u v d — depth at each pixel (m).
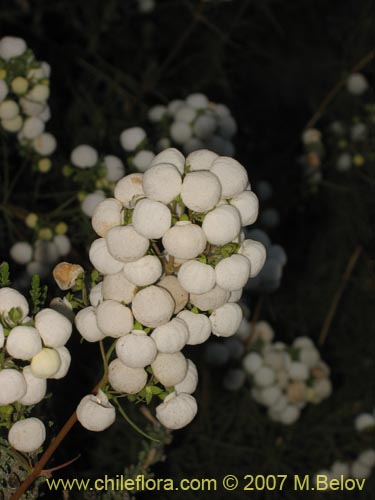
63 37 0.81
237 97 0.88
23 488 0.36
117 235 0.33
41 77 0.53
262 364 0.62
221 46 0.86
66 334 0.34
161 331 0.34
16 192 0.65
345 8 0.95
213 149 0.61
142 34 0.86
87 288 0.39
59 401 0.58
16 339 0.33
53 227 0.56
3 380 0.33
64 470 0.56
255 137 0.88
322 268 0.83
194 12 0.82
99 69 0.82
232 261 0.33
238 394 0.67
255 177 0.83
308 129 0.78
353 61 0.90
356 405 0.74
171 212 0.33
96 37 0.82
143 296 0.33
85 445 0.60
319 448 0.69
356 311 0.82
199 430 0.66
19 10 0.79
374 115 0.78
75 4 0.81
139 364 0.34
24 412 0.36
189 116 0.61
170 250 0.33
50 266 0.57
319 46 0.94
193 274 0.33
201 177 0.33
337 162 0.79
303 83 0.92
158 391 0.35
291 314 0.80
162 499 0.63
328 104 0.86
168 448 0.64
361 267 0.84
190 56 0.85
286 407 0.63
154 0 0.86
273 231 0.82
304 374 0.62
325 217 0.84
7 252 0.61
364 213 0.83
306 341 0.63
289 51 0.93
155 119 0.64
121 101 0.77
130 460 0.61
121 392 0.34
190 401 0.35
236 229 0.33
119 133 0.72
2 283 0.35
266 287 0.54
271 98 0.91
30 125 0.54
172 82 0.85
